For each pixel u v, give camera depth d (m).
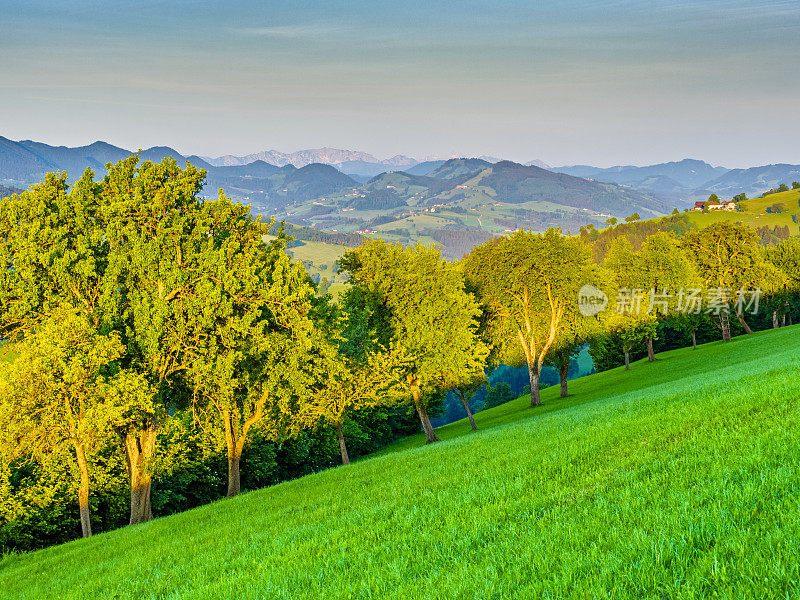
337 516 10.86
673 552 4.73
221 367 24.69
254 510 16.45
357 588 6.05
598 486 7.58
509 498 8.10
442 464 14.47
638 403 17.59
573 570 4.89
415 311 38.41
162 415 25.83
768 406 9.78
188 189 26.91
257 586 7.07
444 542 6.85
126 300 25.47
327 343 32.12
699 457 7.51
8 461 25.64
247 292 26.19
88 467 31.53
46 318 23.67
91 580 11.82
